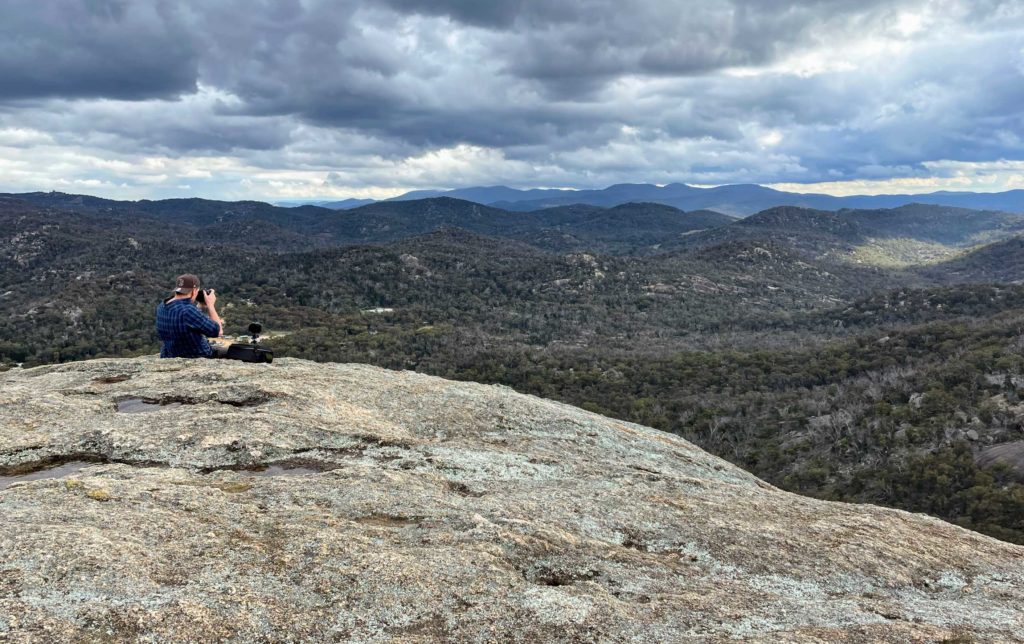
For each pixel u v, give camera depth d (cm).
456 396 1369
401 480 841
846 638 544
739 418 10838
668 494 950
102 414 1049
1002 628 629
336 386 1316
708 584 665
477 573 587
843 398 10738
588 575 646
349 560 572
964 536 916
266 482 798
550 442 1192
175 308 1368
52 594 457
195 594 490
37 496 653
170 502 675
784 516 900
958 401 9300
